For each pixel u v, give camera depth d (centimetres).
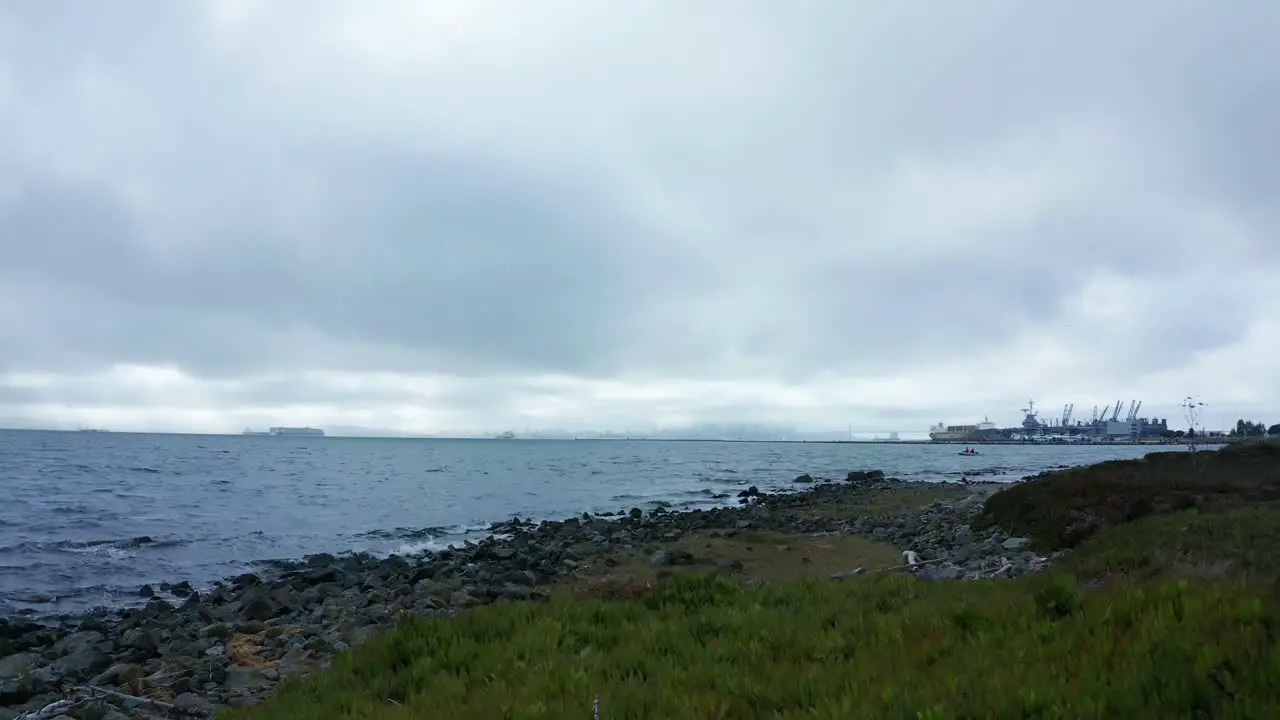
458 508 4581
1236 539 1248
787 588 1050
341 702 663
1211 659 474
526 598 1778
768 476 7950
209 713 1010
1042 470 8375
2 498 4300
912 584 1034
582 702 582
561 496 5409
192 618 1738
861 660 633
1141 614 621
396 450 17400
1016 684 508
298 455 12375
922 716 459
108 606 1975
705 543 2595
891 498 4441
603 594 1494
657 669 670
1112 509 2034
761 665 659
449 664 754
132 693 1106
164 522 3553
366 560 2628
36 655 1398
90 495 4628
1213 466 2984
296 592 2014
